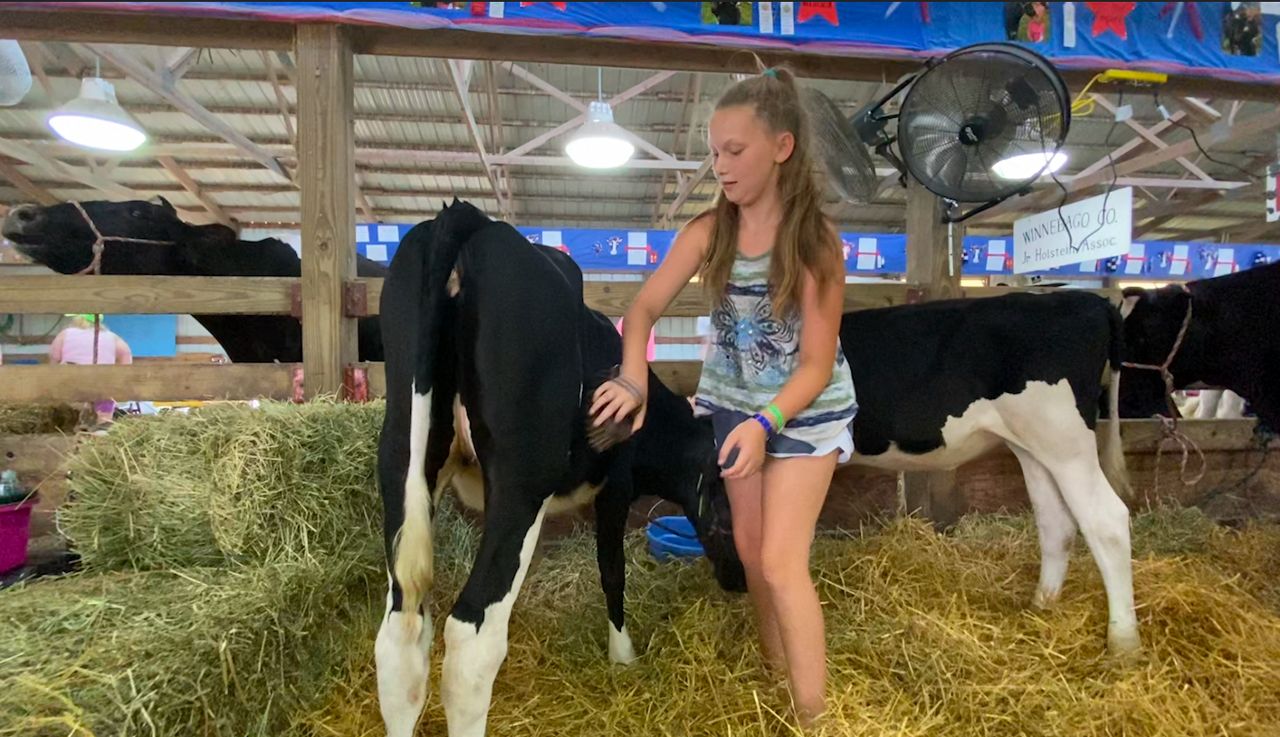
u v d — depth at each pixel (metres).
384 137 8.06
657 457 2.12
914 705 1.82
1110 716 1.75
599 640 2.17
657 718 1.74
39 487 2.30
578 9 2.86
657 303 1.56
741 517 1.71
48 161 7.64
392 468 1.42
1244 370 3.06
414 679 1.34
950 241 3.24
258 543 1.75
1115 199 2.79
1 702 1.12
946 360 2.34
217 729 1.36
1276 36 3.33
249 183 9.56
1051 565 2.40
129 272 3.43
